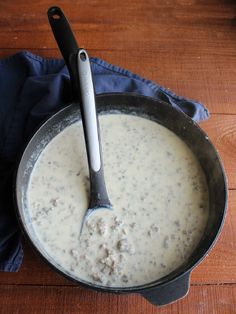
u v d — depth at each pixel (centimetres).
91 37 67
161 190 52
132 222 50
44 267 50
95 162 49
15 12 69
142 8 70
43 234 49
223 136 59
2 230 50
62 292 49
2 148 56
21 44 66
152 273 48
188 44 67
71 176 53
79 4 70
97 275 47
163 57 66
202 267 51
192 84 64
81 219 50
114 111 57
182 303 49
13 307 48
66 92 57
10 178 53
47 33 67
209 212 51
